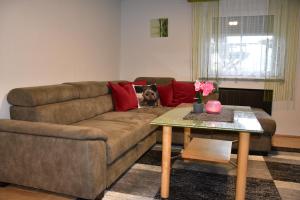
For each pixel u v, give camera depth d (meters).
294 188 2.26
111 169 2.12
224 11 4.12
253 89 4.12
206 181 2.37
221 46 4.20
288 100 4.05
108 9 4.20
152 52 4.61
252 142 3.10
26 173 2.02
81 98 2.96
